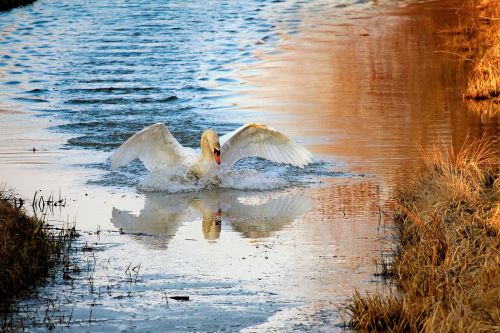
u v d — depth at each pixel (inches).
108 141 1508.4
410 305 746.8
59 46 2716.5
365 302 767.7
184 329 748.0
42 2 3887.8
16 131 1592.0
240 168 1339.8
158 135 1240.2
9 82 2139.5
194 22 3201.3
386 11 3353.8
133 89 2027.6
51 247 936.9
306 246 965.8
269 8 3570.4
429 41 2603.3
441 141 1451.8
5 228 896.9
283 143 1283.2
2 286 821.2
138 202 1163.9
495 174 1144.2
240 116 1701.5
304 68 2257.6
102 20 3304.6
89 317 772.0
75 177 1283.2
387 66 2240.4
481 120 1614.2
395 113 1694.1
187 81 2114.9
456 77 2066.9
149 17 3358.8
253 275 877.8
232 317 772.6
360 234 1001.5
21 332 739.4
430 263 835.4
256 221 1070.4
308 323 758.5
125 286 847.7
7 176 1279.5
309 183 1240.8
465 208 978.7
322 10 3467.0
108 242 989.2
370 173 1273.4
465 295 744.3
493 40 2351.1
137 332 741.9
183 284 854.5
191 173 1246.3
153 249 964.6
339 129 1565.0
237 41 2755.9
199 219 1085.1
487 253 828.0
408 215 965.8
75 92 2003.0
